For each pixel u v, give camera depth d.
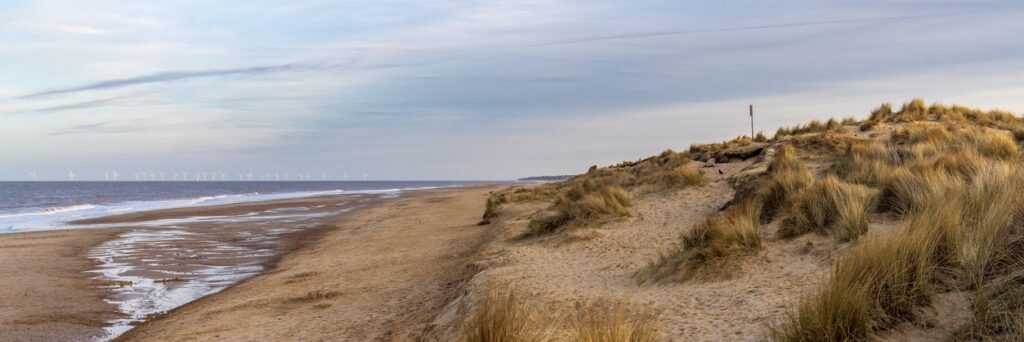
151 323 11.35
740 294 7.45
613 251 12.02
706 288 8.15
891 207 9.70
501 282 9.80
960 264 6.05
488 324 6.05
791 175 12.66
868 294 5.61
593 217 15.22
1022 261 5.77
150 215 38.91
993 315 5.09
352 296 11.97
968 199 8.05
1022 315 4.84
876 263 5.95
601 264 11.07
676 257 9.70
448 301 10.34
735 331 6.23
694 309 7.27
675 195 16.81
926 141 16.48
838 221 9.18
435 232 22.48
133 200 74.38
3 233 27.56
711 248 9.21
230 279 15.82
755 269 8.50
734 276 8.44
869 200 10.12
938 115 24.64
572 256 12.09
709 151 26.00
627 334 5.74
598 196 17.00
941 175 10.00
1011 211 6.79
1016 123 21.52
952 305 5.58
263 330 9.88
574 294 8.77
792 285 7.38
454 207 37.16
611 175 27.09
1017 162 11.55
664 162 27.12
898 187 9.89
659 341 6.13
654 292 8.54
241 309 11.63
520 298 8.45
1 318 11.81
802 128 27.03
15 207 57.59
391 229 25.20
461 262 14.56
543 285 9.45
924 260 5.99
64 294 13.97
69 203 66.25
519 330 6.16
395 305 10.78
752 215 11.01
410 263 15.47
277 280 14.65
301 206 47.72
